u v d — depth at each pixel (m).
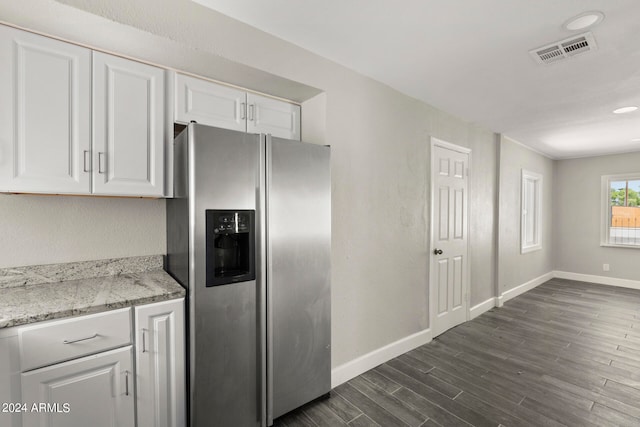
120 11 1.35
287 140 1.80
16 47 1.29
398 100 2.66
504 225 4.24
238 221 1.61
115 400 1.34
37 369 1.18
